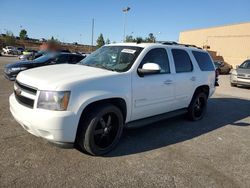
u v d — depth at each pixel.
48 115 3.59
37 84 3.78
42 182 3.34
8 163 3.73
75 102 3.72
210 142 5.28
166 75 5.36
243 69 15.75
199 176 3.82
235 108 8.94
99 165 3.90
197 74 6.39
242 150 4.97
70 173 3.61
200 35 48.97
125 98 4.43
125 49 5.11
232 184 3.69
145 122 4.99
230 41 41.50
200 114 6.88
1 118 5.68
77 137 4.05
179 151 4.68
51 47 23.36
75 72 4.27
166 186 3.50
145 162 4.13
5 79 12.03
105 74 4.25
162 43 5.74
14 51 49.59
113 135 4.41
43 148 4.29
